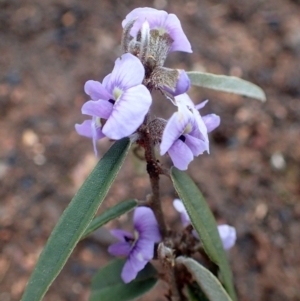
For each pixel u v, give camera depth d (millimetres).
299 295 159
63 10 234
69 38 225
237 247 169
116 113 64
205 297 96
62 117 199
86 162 186
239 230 171
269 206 177
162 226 88
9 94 205
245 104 203
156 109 198
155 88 71
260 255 167
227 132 195
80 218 69
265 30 231
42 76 212
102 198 68
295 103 205
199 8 239
